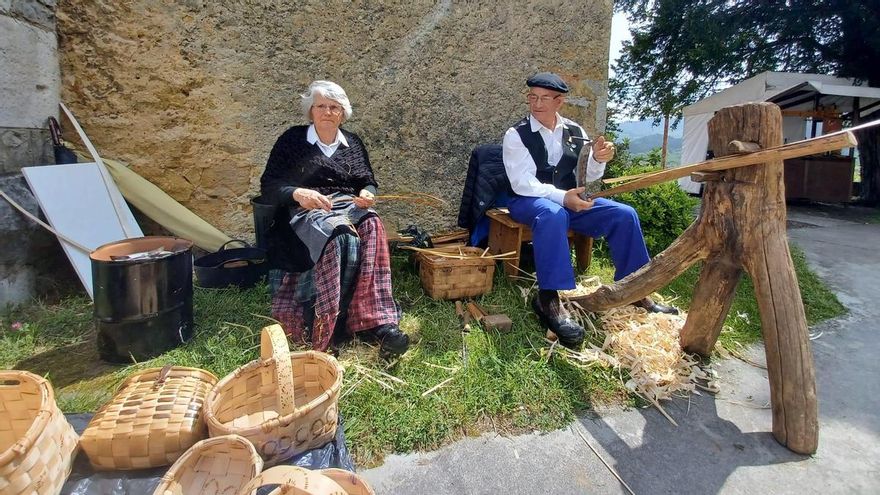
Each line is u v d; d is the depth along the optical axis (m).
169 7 2.93
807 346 1.82
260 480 1.11
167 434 1.33
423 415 1.84
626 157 7.79
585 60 3.98
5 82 2.41
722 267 2.16
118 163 2.96
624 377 2.21
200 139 3.16
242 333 2.34
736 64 10.88
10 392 1.34
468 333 2.44
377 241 2.28
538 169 2.88
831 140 1.54
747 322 2.87
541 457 1.72
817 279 3.86
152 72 2.97
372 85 3.47
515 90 3.84
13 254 2.46
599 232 2.78
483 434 1.83
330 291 2.13
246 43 3.13
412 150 3.66
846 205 8.74
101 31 2.84
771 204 1.90
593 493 1.57
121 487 1.28
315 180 2.43
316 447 1.46
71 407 1.77
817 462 1.75
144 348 2.11
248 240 3.42
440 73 3.62
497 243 3.13
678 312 2.85
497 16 3.67
